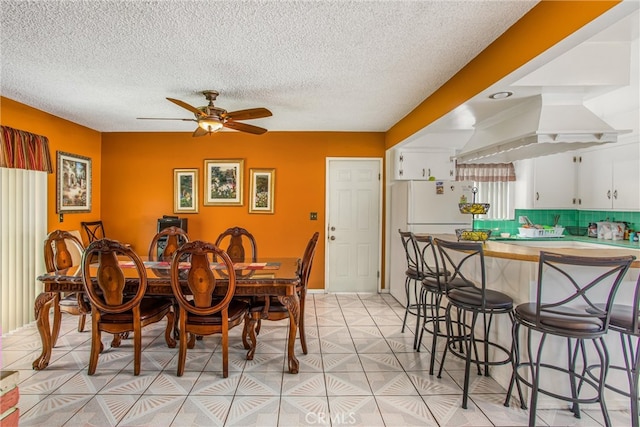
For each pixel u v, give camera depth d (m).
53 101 3.49
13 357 2.84
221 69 2.67
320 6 1.83
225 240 4.91
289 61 2.52
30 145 3.53
